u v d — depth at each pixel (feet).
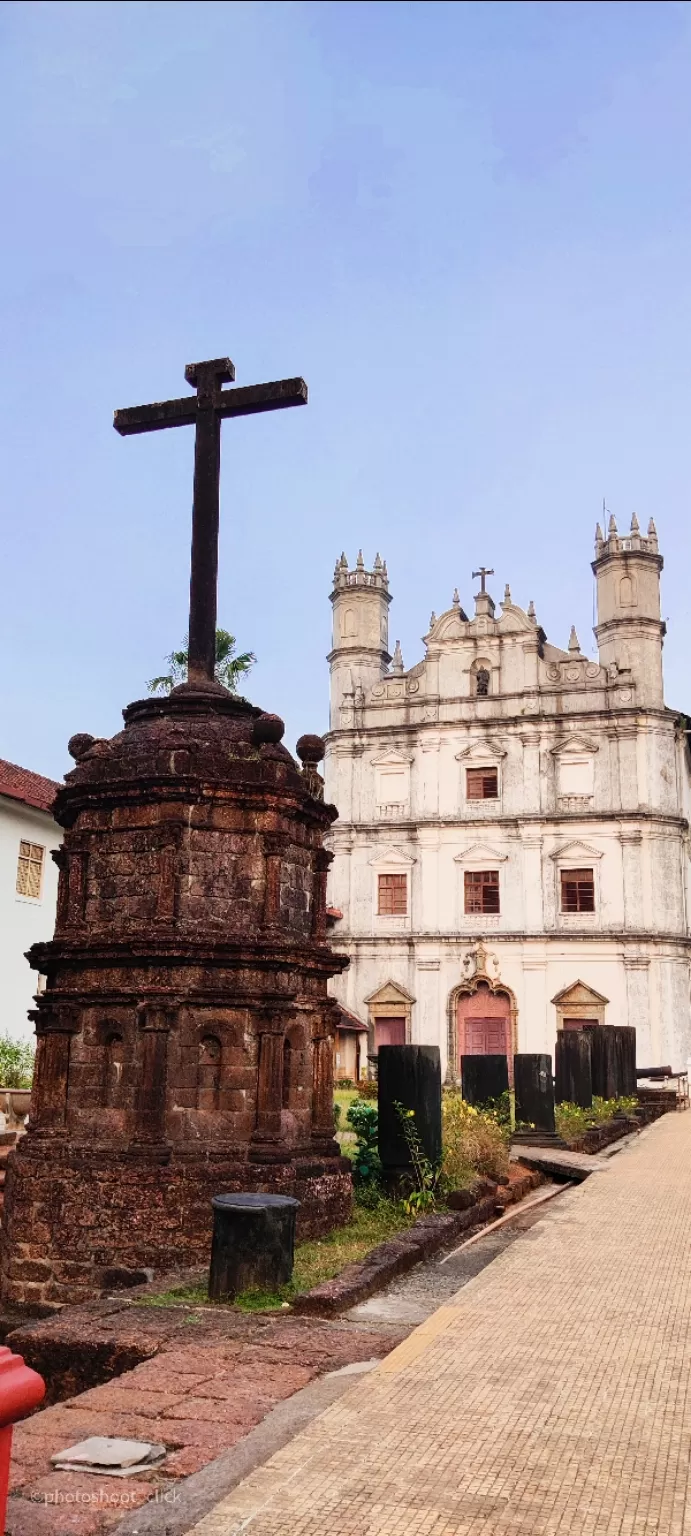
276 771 35.86
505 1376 18.81
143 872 34.76
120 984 33.68
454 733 153.79
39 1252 31.68
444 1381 18.53
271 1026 33.65
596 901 143.64
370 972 151.12
